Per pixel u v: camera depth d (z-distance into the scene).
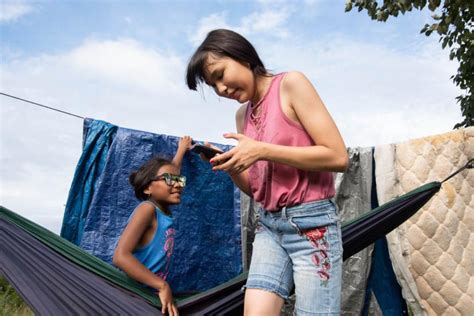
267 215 1.67
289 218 1.57
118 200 2.79
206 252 3.12
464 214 3.02
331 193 1.63
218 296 1.86
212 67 1.63
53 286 1.74
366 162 3.40
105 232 2.73
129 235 2.04
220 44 1.63
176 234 3.04
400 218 2.40
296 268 1.57
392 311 3.44
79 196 2.79
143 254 2.14
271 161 1.50
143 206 2.17
